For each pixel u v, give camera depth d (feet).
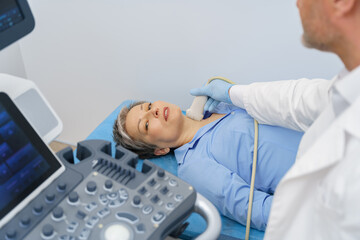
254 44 5.95
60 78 7.23
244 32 5.89
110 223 2.74
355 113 2.19
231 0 5.67
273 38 5.84
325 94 4.07
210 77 6.43
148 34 6.29
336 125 2.30
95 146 3.30
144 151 5.84
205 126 5.73
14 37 2.81
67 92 7.36
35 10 6.57
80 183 2.96
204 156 5.33
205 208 3.19
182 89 6.70
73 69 7.04
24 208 2.74
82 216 2.73
